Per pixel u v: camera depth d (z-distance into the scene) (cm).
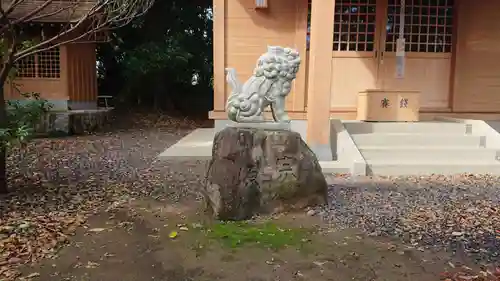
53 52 1384
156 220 444
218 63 828
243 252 357
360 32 892
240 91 514
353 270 323
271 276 313
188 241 383
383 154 716
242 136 460
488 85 895
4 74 504
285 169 464
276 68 512
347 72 893
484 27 882
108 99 1884
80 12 1128
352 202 501
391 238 387
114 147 1052
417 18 895
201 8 1944
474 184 595
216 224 427
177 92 2052
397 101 816
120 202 512
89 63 1521
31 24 1209
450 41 899
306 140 762
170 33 1912
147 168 731
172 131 1495
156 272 321
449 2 891
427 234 396
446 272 318
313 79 709
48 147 1018
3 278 308
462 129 782
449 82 904
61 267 329
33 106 564
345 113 890
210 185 452
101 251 362
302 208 472
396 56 877
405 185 588
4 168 548
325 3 694
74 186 597
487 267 326
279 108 521
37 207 488
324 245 371
